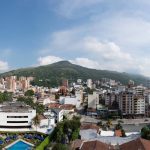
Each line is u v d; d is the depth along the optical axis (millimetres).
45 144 199625
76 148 174250
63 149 167250
